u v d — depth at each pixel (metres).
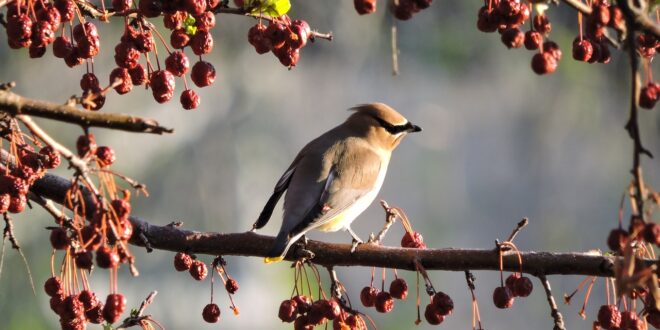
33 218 14.87
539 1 5.14
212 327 18.08
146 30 5.40
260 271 18.73
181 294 17.77
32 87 15.77
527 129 22.33
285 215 7.51
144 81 5.39
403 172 23.58
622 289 4.32
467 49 17.66
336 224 7.77
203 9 5.18
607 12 4.77
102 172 4.54
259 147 18.95
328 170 7.73
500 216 23.52
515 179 23.33
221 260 5.89
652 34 4.42
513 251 5.52
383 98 21.84
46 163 5.18
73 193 4.59
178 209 17.77
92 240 4.46
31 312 14.53
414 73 20.17
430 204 23.53
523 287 5.41
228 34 17.55
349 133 8.18
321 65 19.25
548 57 5.23
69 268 5.21
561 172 22.50
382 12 17.08
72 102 4.52
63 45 5.23
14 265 14.53
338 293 5.82
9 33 5.03
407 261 5.71
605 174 21.97
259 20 5.45
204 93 17.88
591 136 20.80
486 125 23.09
